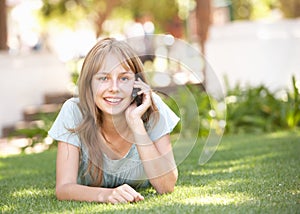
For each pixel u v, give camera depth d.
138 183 3.24
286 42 9.57
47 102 9.57
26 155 5.73
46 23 14.26
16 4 14.09
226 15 15.04
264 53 9.45
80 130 2.97
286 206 2.60
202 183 3.40
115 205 2.75
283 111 7.21
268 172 3.73
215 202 2.74
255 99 7.49
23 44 15.23
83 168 3.12
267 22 9.62
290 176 3.51
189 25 13.52
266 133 6.80
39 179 4.01
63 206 2.80
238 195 2.93
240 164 4.24
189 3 13.48
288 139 5.82
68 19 13.83
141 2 13.38
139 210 2.59
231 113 7.20
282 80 9.46
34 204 2.95
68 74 9.97
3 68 9.26
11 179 4.09
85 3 12.98
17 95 9.36
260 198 2.81
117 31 14.02
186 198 2.89
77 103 3.00
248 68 9.43
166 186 3.06
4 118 9.13
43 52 9.89
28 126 8.88
